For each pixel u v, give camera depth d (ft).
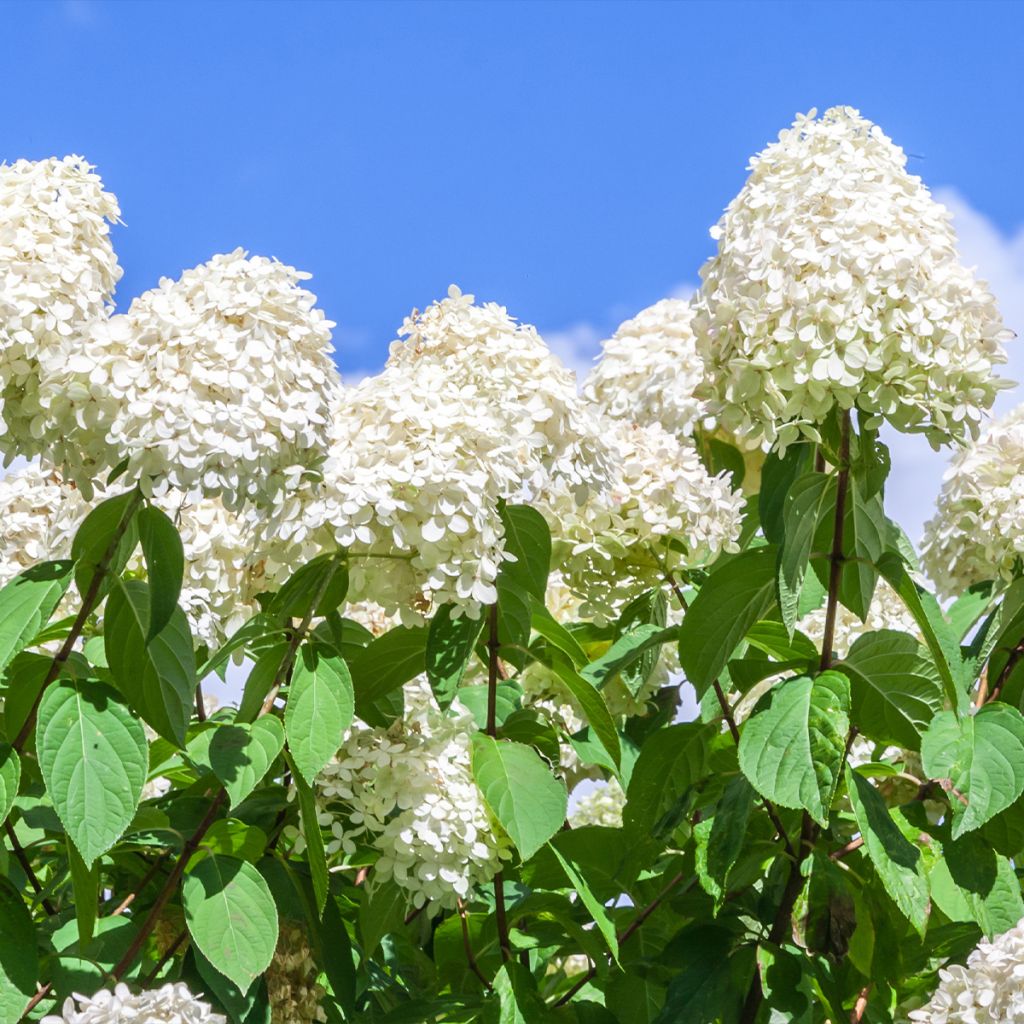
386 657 10.73
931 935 11.73
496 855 10.69
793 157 9.97
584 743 12.61
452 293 11.07
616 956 10.27
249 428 8.00
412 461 9.16
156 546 8.63
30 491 12.55
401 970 13.37
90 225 9.61
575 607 14.99
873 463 9.84
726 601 10.48
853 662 10.50
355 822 10.44
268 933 9.09
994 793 9.74
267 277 8.75
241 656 11.85
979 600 12.69
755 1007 11.12
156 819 9.77
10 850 10.53
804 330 8.91
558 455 10.52
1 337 8.57
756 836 11.79
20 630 8.52
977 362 9.16
